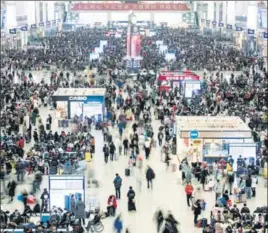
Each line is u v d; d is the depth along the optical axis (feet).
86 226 75.77
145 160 109.60
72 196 78.28
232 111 137.28
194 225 78.33
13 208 84.07
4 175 95.45
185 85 161.48
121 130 122.83
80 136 114.73
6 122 128.16
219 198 80.02
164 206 85.81
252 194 90.27
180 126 105.40
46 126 130.31
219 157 101.91
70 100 135.33
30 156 101.09
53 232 67.77
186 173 94.17
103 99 135.33
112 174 101.04
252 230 69.36
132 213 82.79
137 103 147.23
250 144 98.32
